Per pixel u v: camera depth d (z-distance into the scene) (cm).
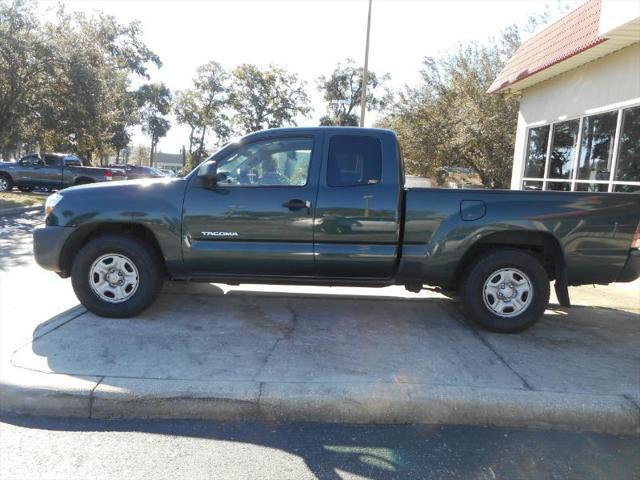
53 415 346
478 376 389
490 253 489
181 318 511
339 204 479
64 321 492
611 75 926
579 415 343
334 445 317
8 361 396
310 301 591
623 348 464
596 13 883
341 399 346
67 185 2081
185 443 315
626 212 479
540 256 513
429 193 480
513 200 479
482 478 286
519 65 1222
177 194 490
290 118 5456
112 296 500
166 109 5869
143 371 382
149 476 280
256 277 502
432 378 383
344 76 5678
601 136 967
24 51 1636
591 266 483
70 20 1870
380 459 302
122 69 3734
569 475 290
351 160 490
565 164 1106
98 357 407
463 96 2111
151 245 512
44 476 278
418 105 2303
